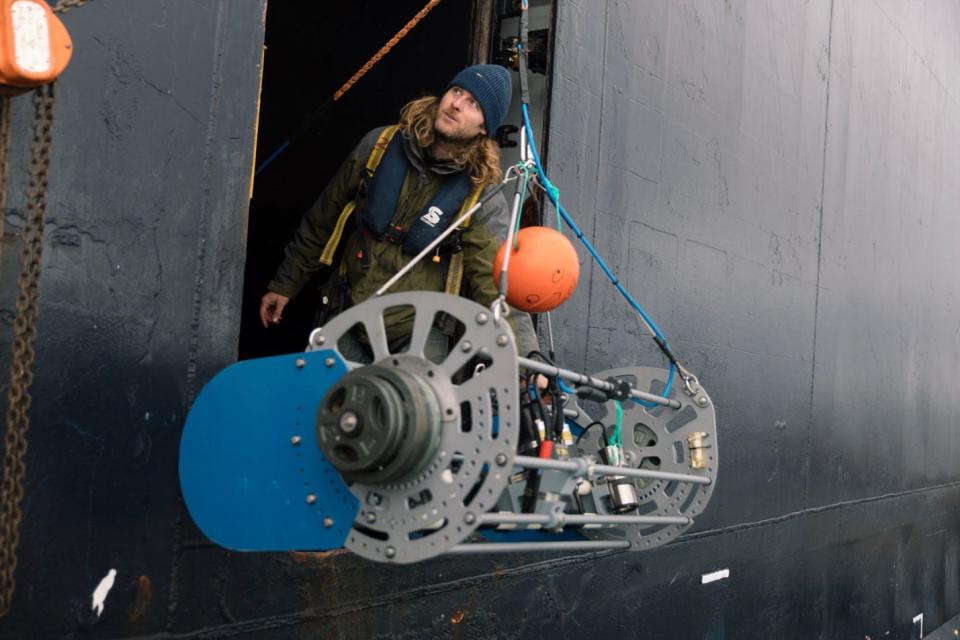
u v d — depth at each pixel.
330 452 2.01
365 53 5.16
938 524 8.64
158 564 2.38
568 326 3.94
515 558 3.74
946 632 8.67
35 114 1.93
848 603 6.68
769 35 5.55
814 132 6.11
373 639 3.10
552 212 3.83
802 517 5.94
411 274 2.75
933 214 8.38
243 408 2.20
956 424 9.15
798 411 5.89
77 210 2.18
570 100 3.91
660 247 4.56
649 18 4.45
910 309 7.83
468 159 2.71
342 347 2.80
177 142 2.40
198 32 2.45
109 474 2.26
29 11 1.80
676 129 4.68
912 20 7.70
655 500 2.97
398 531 2.04
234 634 2.61
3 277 2.05
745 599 5.32
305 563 2.83
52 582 2.15
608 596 4.27
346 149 5.28
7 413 1.97
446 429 2.03
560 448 2.43
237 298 2.58
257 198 5.58
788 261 5.79
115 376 2.27
